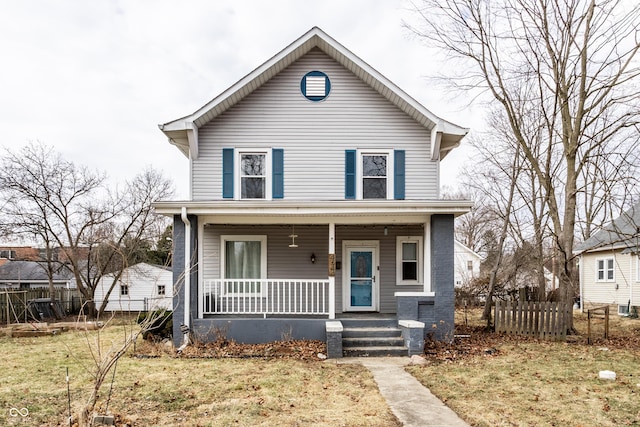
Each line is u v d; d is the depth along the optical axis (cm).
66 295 2319
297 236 1338
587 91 1313
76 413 587
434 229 1102
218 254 1314
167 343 1088
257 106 1315
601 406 618
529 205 1817
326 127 1317
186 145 1375
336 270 1337
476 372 818
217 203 1060
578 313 2034
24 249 4200
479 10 1399
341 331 970
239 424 549
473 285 2339
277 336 1112
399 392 689
